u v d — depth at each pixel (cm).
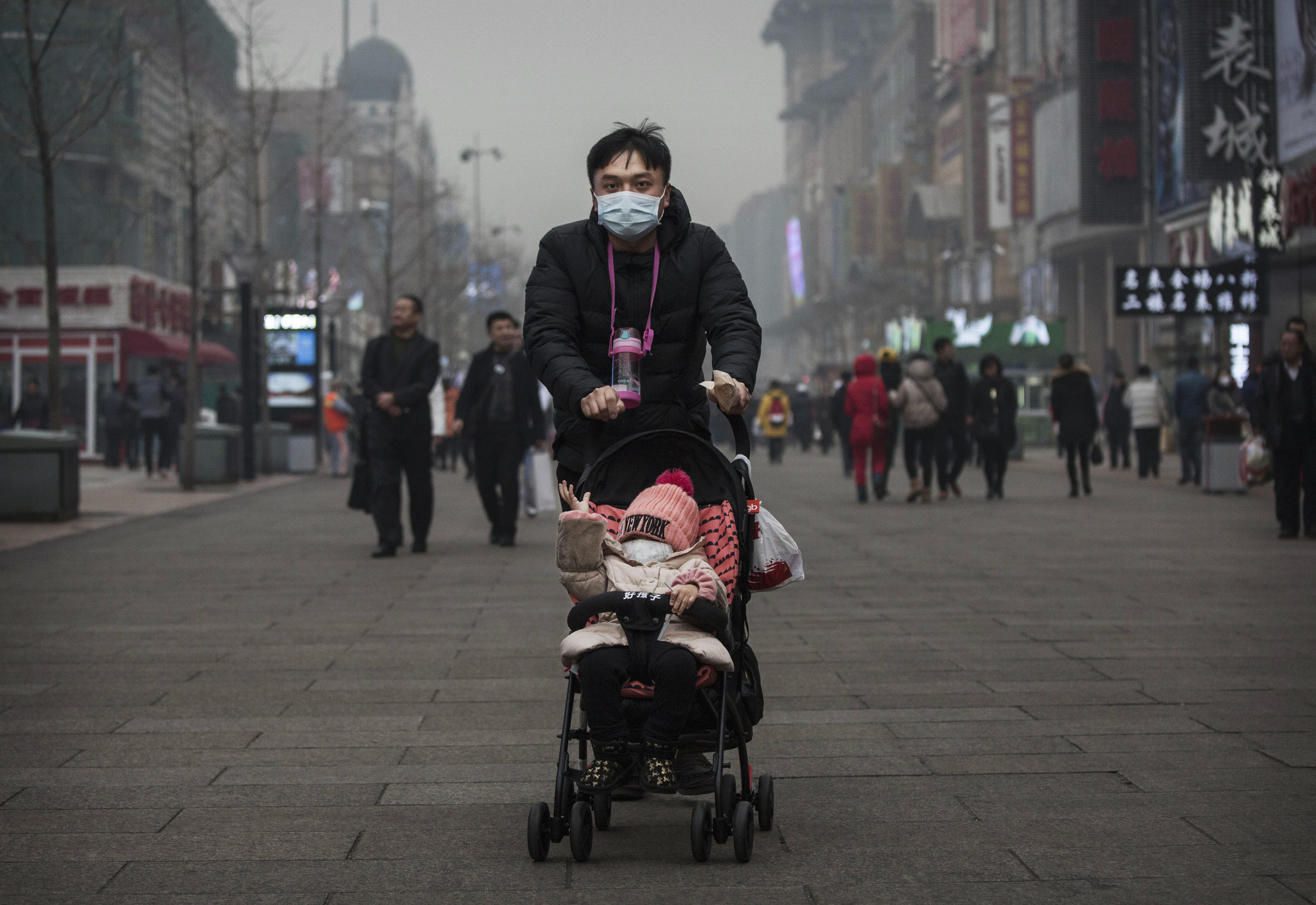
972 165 6856
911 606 884
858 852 396
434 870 382
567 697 398
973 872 376
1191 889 360
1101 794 453
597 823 415
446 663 694
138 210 4450
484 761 501
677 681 376
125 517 1652
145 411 2653
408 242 7369
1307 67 2788
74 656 718
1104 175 4250
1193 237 3712
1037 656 704
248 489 2280
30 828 421
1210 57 3017
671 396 432
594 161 422
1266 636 761
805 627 801
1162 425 2422
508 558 1196
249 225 5959
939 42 9481
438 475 2825
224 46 3928
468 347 7650
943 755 504
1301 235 2566
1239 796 449
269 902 356
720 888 366
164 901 357
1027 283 6053
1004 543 1301
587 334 431
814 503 1875
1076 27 5116
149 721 568
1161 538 1345
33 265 4156
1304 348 1289
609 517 412
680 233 427
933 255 8238
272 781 475
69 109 2136
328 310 3819
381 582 1030
